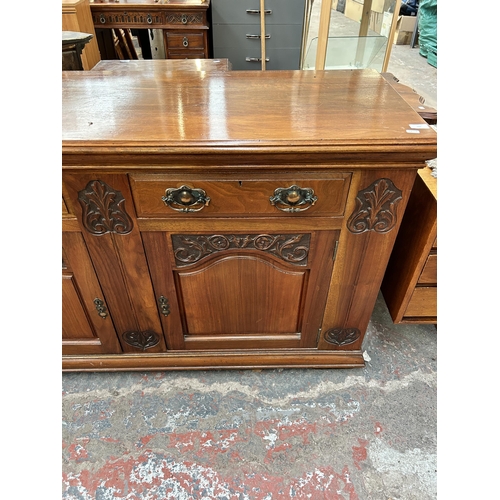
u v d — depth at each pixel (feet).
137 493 3.09
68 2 7.11
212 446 3.38
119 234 2.98
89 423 3.55
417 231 3.56
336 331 3.74
